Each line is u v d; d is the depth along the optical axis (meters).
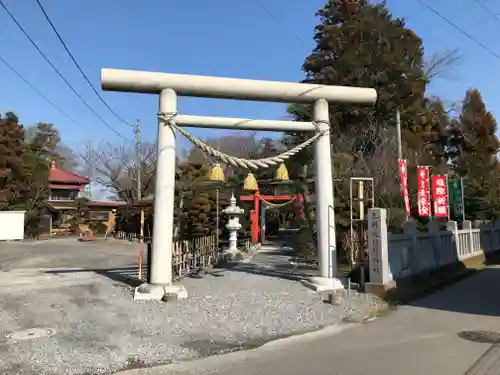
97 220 46.38
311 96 11.42
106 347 6.25
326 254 11.27
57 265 16.89
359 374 5.20
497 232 26.39
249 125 11.11
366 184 15.48
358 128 23.55
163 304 9.20
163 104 10.52
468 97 36.88
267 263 17.61
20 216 33.94
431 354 6.05
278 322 7.95
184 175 27.53
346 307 9.23
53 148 58.81
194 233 23.94
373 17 25.67
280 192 31.81
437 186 18.36
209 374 5.30
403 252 12.33
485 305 10.15
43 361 5.59
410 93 23.72
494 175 34.09
